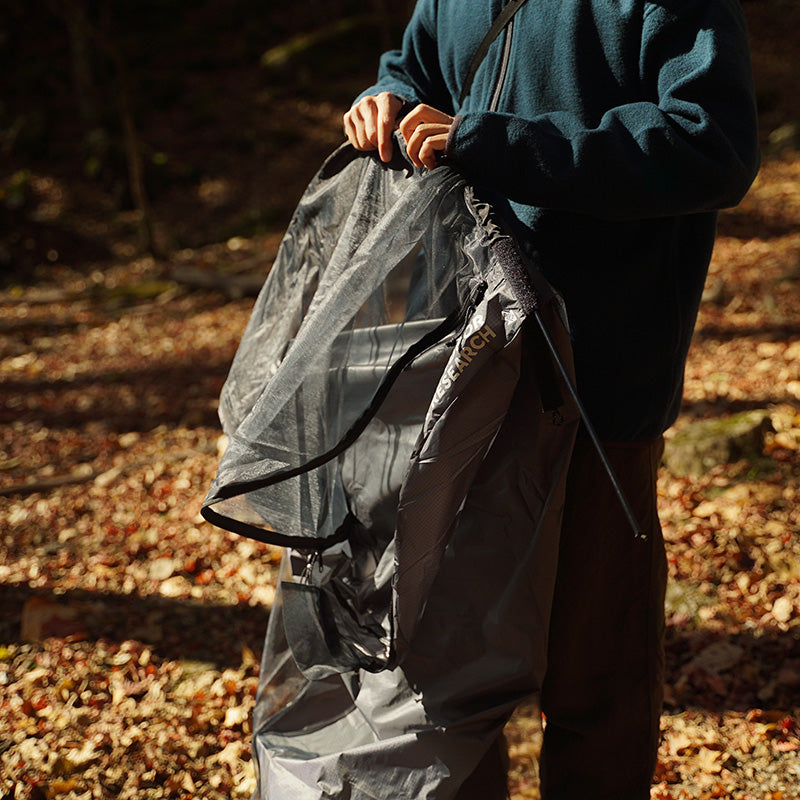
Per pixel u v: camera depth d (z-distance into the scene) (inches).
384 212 65.5
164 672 122.4
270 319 75.2
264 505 64.7
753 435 164.4
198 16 784.3
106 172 562.9
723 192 53.5
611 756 69.9
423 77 74.3
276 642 74.9
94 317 374.3
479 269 57.7
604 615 66.4
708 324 262.1
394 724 63.9
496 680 60.0
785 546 136.3
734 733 102.8
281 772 67.7
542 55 60.4
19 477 208.4
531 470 58.9
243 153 602.2
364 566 67.3
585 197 52.9
